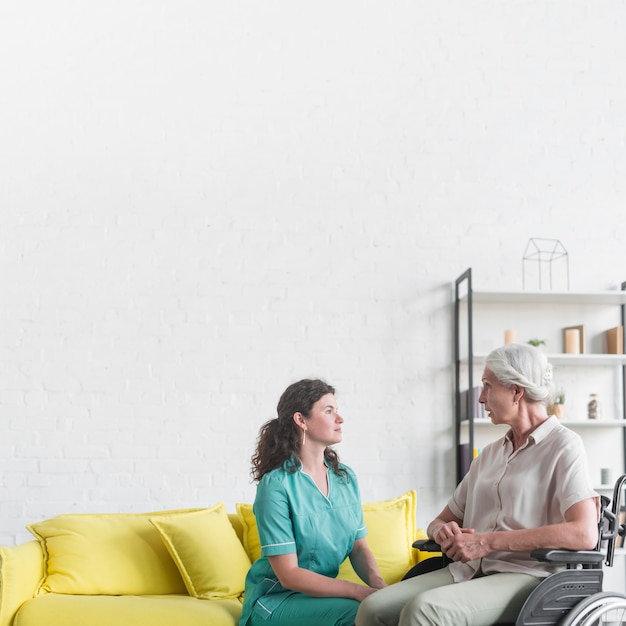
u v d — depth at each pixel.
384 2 5.31
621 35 5.37
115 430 4.95
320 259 5.12
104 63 5.18
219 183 5.14
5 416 4.91
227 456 4.96
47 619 3.43
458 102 5.27
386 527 4.07
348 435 5.02
